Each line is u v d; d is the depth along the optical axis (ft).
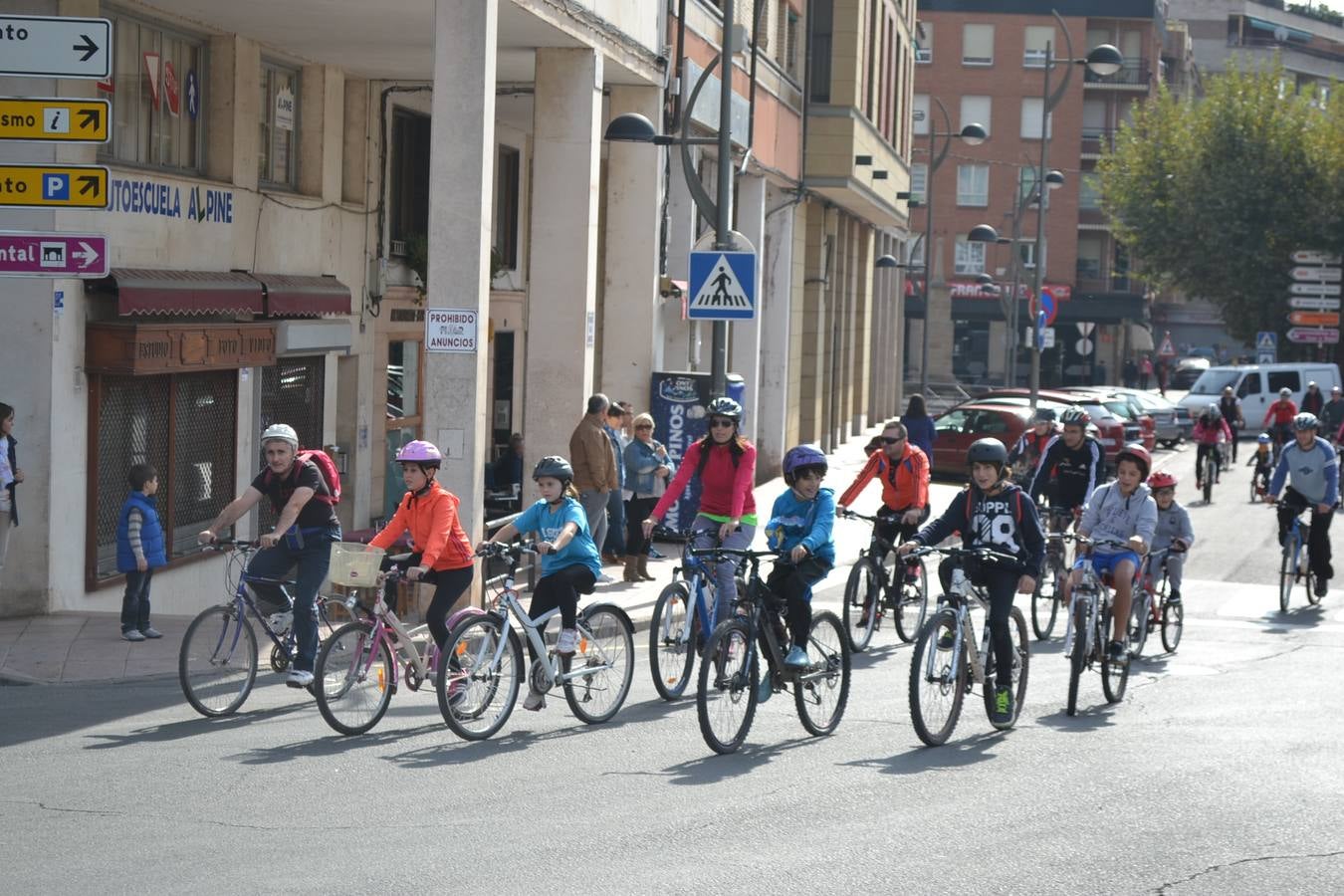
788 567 40.98
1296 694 49.73
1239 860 29.78
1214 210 231.50
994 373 317.83
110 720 41.73
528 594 62.23
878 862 29.14
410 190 91.61
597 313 96.32
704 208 70.54
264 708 44.06
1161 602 57.72
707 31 94.43
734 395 85.87
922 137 309.83
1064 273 309.01
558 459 42.70
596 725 43.04
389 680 41.70
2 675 46.57
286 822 31.53
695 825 31.65
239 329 68.28
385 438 88.89
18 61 42.80
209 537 43.47
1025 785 35.81
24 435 56.13
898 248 233.55
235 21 67.31
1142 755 39.60
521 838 30.48
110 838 29.94
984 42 306.55
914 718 39.75
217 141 69.82
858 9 127.85
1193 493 129.90
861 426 188.75
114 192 60.34
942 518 42.27
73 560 58.44
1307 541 72.43
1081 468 61.93
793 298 135.85
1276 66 235.61
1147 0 302.45
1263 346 208.23
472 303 60.03
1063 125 306.35
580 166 75.15
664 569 74.33
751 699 39.86
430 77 81.97
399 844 29.94
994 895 27.27
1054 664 55.77
